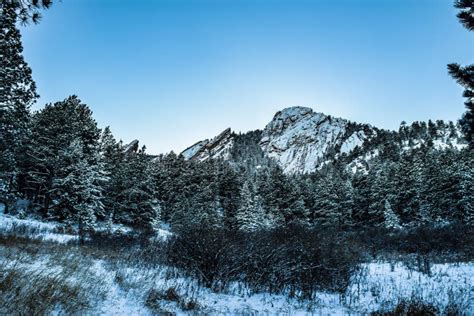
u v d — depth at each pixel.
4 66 20.58
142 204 40.19
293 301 7.68
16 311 4.30
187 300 6.72
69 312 4.79
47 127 31.22
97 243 14.62
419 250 18.08
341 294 8.34
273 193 52.41
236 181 57.19
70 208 27.42
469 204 33.66
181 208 44.25
